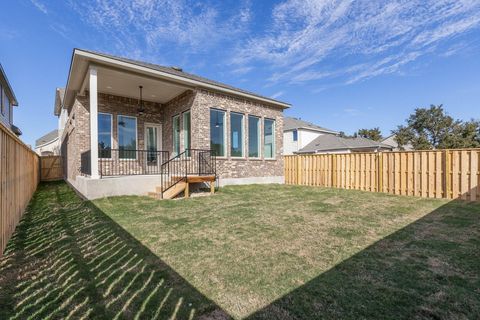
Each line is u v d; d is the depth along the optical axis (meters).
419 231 3.98
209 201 6.69
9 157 3.79
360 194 7.98
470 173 6.70
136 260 2.99
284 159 12.12
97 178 7.00
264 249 3.33
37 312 2.02
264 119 11.38
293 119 27.09
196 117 8.98
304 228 4.24
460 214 5.04
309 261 2.95
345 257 3.04
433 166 7.37
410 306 2.06
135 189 7.64
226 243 3.55
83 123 9.05
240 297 2.23
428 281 2.44
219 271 2.71
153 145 10.84
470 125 23.42
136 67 7.45
